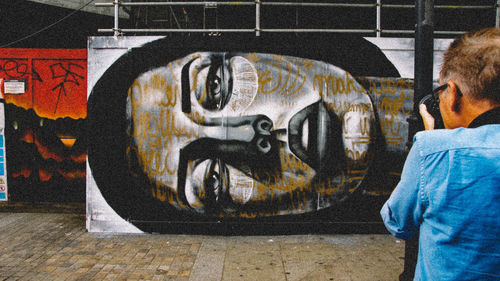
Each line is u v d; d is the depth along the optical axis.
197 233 5.14
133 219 5.18
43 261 4.19
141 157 5.15
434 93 1.35
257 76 5.07
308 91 5.07
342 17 6.19
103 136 5.13
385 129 5.11
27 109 6.28
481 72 1.05
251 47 5.04
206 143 5.11
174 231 5.16
